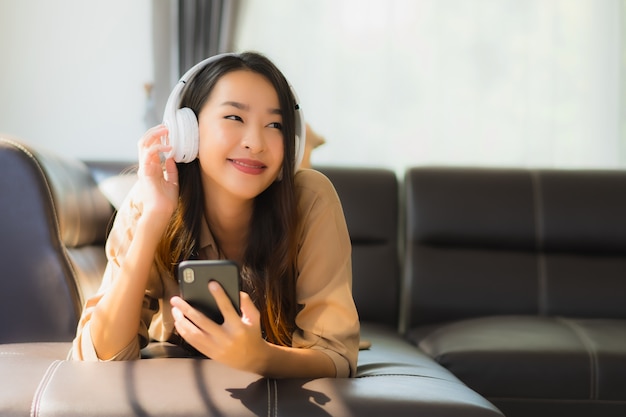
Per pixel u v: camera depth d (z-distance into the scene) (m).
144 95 3.45
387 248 2.90
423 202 2.93
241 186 1.30
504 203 2.94
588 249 2.95
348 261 1.45
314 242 1.42
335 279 1.41
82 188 2.08
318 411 1.10
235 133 1.29
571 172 3.01
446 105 3.50
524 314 2.83
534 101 3.52
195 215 1.42
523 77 3.51
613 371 2.16
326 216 1.43
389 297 2.85
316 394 1.15
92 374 1.20
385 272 2.86
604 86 3.53
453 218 2.92
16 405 1.11
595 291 2.84
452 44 3.51
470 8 3.51
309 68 3.49
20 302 1.64
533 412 2.18
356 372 1.45
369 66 3.50
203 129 1.32
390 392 1.17
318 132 3.49
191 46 3.31
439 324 2.74
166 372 1.21
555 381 2.17
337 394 1.15
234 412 1.10
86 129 3.44
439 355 2.23
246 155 1.29
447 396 1.18
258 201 1.42
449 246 2.95
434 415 1.12
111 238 1.45
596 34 3.53
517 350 2.20
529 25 3.52
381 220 2.92
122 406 1.10
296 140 1.42
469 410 1.14
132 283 1.30
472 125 3.51
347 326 1.37
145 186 1.33
